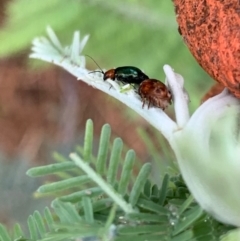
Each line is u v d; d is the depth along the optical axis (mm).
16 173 282
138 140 253
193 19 87
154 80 94
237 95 88
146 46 194
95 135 264
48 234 83
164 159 139
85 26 198
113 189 88
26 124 285
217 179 86
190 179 88
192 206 90
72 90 277
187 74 189
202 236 86
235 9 83
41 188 88
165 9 190
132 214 86
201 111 89
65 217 85
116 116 262
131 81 99
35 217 91
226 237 85
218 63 86
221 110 89
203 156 87
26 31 205
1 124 284
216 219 87
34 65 251
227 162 86
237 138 87
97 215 88
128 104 93
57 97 281
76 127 280
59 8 201
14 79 277
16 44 208
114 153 89
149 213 87
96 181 89
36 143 284
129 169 89
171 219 86
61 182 89
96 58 198
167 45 191
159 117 92
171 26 191
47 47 99
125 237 84
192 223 86
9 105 282
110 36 196
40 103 282
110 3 193
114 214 84
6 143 286
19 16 207
